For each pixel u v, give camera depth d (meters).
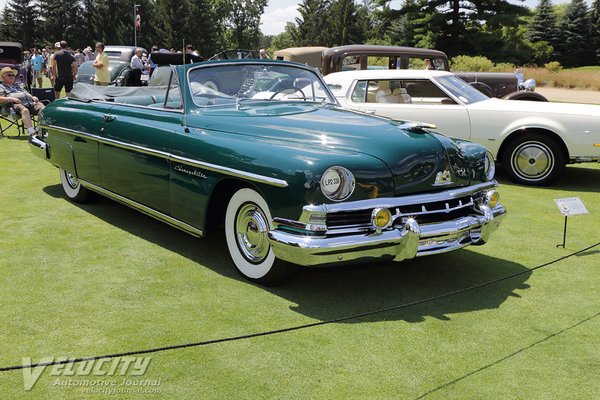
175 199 4.24
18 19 79.25
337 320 3.33
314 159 3.35
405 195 3.57
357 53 10.88
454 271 4.25
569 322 3.43
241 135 3.93
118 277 3.93
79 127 5.26
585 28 58.25
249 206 3.78
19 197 6.04
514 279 4.11
